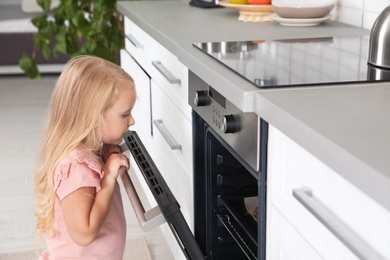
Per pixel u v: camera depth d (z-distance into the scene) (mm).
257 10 2621
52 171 1680
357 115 1232
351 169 1008
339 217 1139
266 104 1354
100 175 1664
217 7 3109
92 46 4195
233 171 2012
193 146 2076
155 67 2562
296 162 1305
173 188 2449
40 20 4426
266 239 1532
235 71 1609
